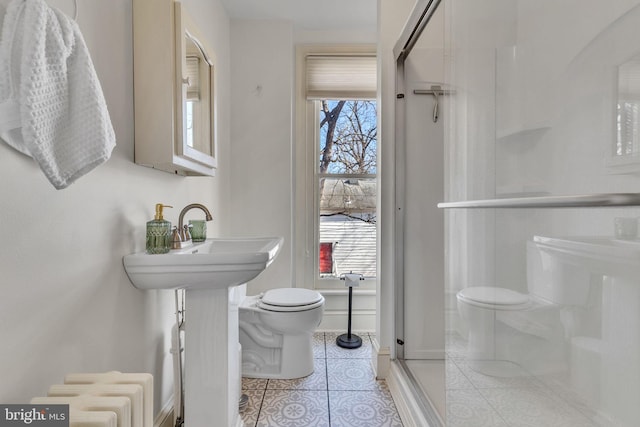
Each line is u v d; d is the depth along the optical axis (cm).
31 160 73
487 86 97
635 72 59
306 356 192
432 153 172
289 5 228
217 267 103
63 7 81
